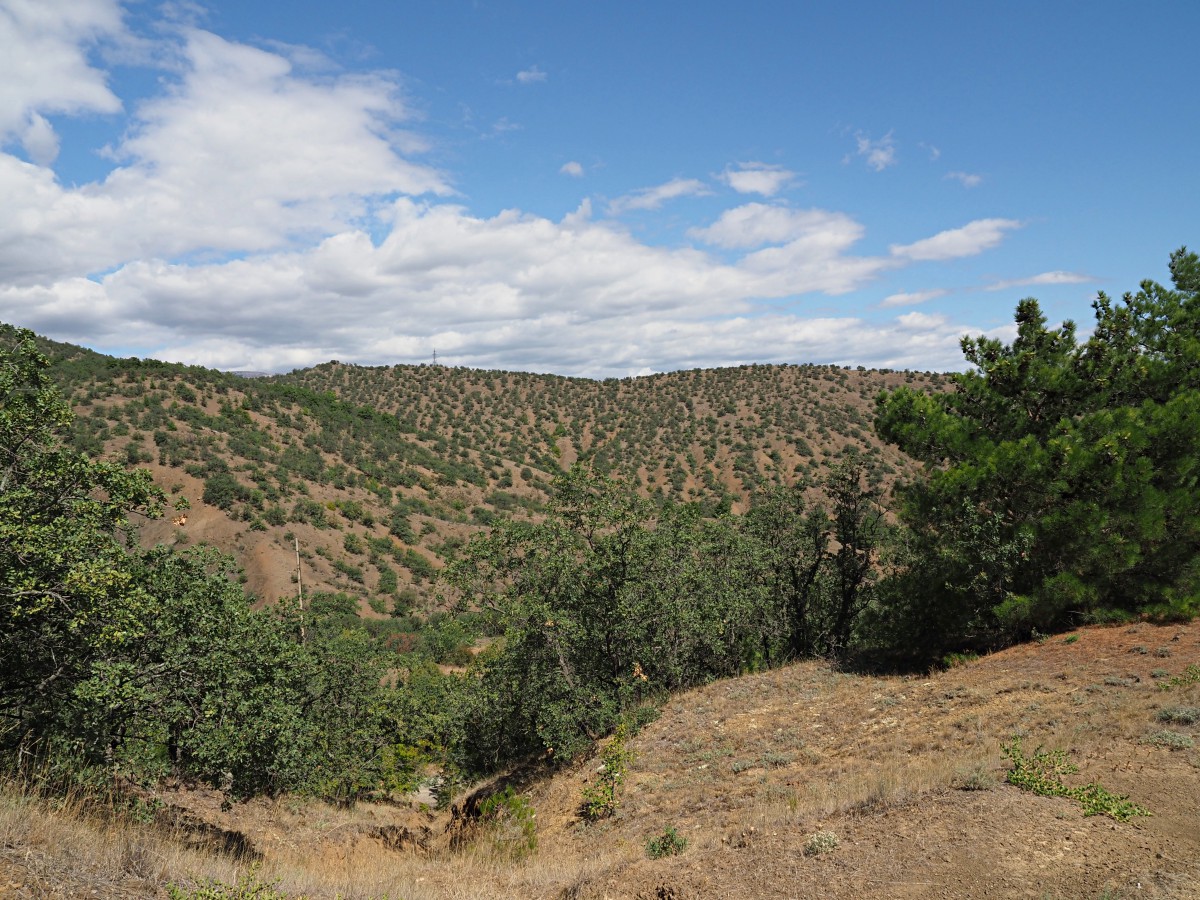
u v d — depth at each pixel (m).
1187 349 17.30
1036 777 8.13
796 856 7.66
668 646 21.33
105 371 80.00
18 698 10.63
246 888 6.69
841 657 21.80
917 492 18.95
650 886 8.02
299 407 96.38
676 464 98.00
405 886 9.37
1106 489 15.99
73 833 7.12
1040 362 18.05
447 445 108.88
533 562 18.83
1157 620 15.67
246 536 61.22
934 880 6.45
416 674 36.59
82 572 8.69
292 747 13.25
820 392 112.50
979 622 17.89
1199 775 7.68
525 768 21.02
